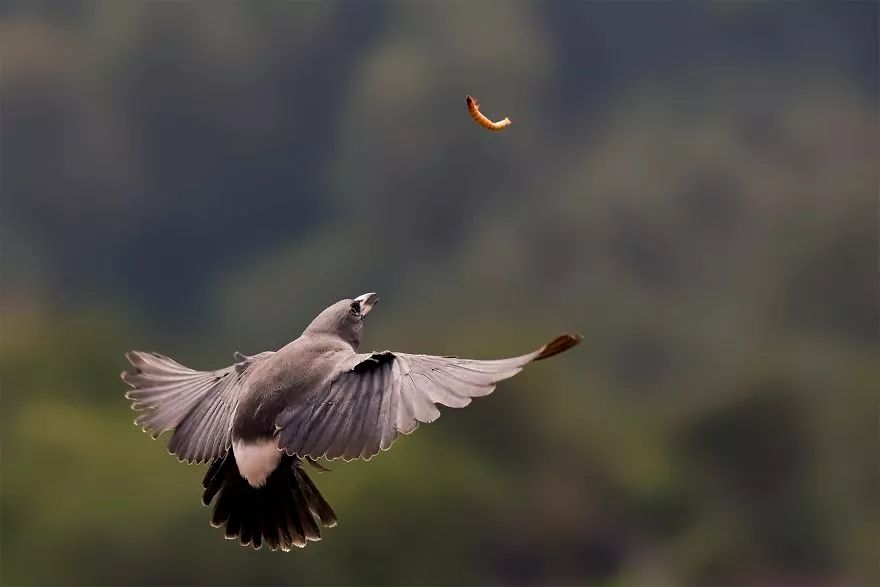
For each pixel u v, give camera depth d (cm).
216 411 516
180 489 2011
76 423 2205
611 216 3325
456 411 2147
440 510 2012
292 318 3591
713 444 2281
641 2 3909
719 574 2150
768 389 2283
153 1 3884
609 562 2159
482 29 3828
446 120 3709
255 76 3962
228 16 3947
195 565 1959
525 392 2205
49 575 1961
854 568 2158
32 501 2066
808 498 2203
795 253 2831
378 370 488
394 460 2009
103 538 1992
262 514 495
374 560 1930
